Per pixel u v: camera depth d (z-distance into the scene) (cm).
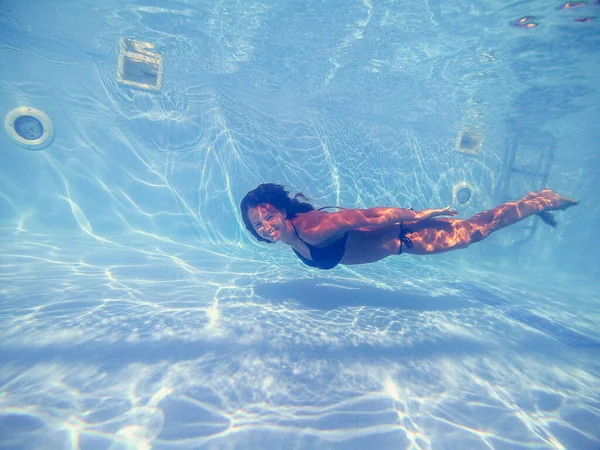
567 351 378
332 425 215
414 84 734
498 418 241
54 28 593
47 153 677
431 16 488
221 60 685
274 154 845
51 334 287
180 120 760
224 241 820
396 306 453
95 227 730
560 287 816
